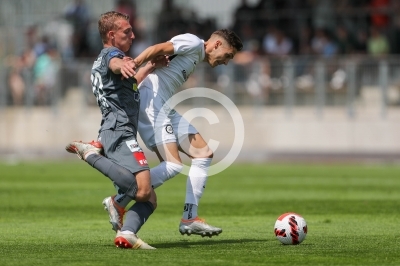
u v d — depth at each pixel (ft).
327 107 252.01
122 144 70.59
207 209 113.50
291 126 254.47
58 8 307.99
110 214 72.74
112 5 302.66
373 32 268.82
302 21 276.21
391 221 97.25
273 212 109.19
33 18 307.78
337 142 250.98
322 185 154.40
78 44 294.05
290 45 275.18
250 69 256.11
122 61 69.77
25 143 278.26
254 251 70.03
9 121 279.69
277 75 255.70
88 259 64.69
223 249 71.56
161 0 295.89
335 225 92.99
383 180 165.17
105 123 71.77
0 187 148.46
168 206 117.60
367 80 247.70
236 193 139.13
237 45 78.59
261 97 256.52
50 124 274.98
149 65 76.48
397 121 244.83
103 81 71.61
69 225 94.02
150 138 75.20
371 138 247.70
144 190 69.87
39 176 177.37
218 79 256.32
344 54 268.62
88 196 131.75
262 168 207.62
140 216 71.31
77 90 272.51
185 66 76.74
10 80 279.08
